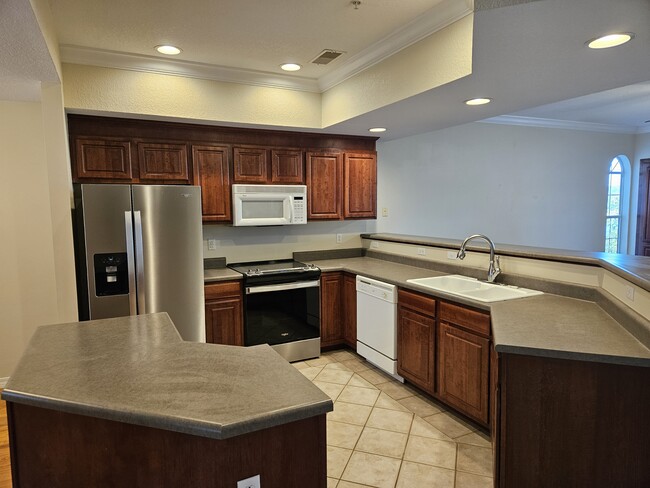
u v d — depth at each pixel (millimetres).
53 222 2941
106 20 2609
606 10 1690
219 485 1187
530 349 1794
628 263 2295
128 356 1628
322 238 4727
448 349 2885
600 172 6848
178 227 3322
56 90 2879
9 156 3518
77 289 3207
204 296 3549
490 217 5840
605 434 1787
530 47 2090
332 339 4211
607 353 1720
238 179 3977
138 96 3363
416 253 4121
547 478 1867
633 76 2535
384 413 3008
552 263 2834
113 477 1264
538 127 6164
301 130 4152
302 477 1273
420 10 2527
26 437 1349
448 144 5422
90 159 3436
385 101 3152
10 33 1958
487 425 2592
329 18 2625
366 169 4590
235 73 3641
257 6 2451
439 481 2275
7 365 3619
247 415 1153
